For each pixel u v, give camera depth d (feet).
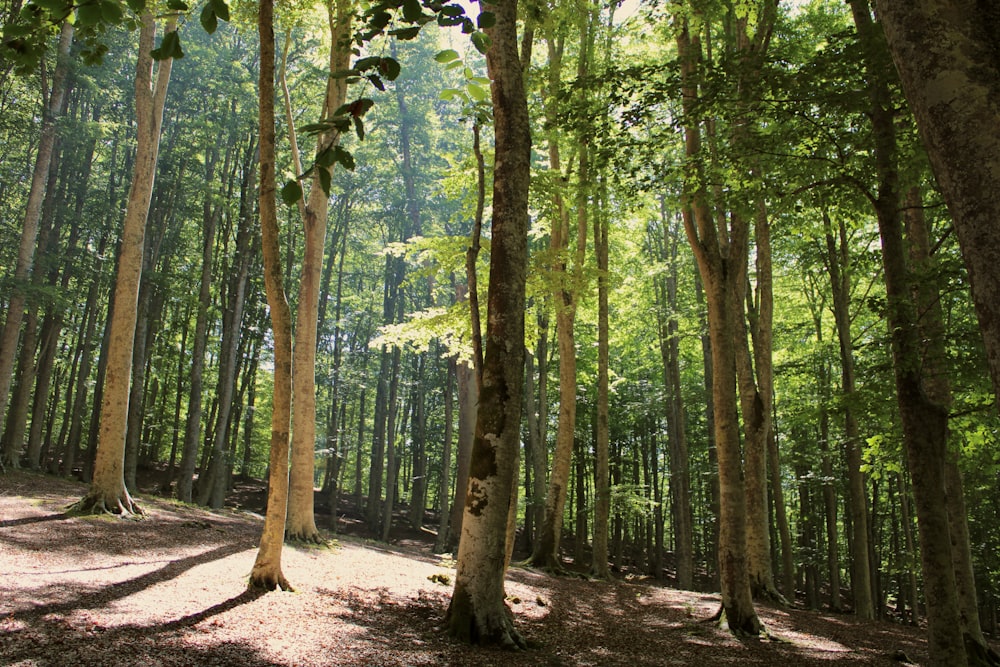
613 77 30.53
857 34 26.32
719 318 35.32
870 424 43.14
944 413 23.82
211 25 10.13
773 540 104.83
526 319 44.24
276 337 28.53
